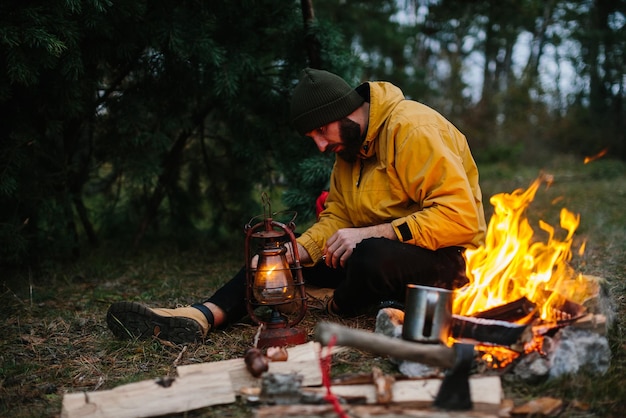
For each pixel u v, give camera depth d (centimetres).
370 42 1074
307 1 466
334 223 326
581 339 240
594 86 1702
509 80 1912
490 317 260
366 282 293
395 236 288
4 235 420
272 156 512
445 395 210
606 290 281
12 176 414
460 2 1689
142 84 475
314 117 291
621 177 1138
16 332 330
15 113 419
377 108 292
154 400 222
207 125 552
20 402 243
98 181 585
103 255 513
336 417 204
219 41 471
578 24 1875
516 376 235
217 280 437
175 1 445
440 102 1673
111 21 406
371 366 255
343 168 321
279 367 239
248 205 556
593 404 217
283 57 490
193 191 565
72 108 420
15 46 352
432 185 281
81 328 335
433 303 240
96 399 221
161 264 491
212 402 225
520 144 1570
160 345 293
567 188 948
